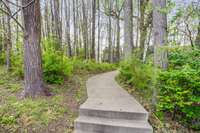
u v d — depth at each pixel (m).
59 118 4.37
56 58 7.18
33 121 4.18
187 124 4.38
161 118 4.42
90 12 19.36
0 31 8.68
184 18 6.41
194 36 6.51
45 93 5.62
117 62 20.84
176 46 5.23
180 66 5.25
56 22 14.16
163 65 5.00
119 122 4.11
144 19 11.05
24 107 4.66
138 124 4.02
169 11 5.31
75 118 4.40
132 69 7.32
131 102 5.10
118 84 8.10
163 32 5.02
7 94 5.63
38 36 5.60
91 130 4.05
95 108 4.50
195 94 4.30
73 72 11.05
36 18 5.51
